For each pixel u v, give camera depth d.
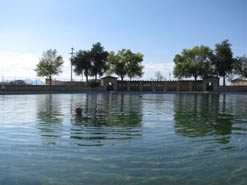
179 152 6.79
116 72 68.00
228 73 64.62
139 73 68.88
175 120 12.45
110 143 7.68
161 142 7.84
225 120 12.62
